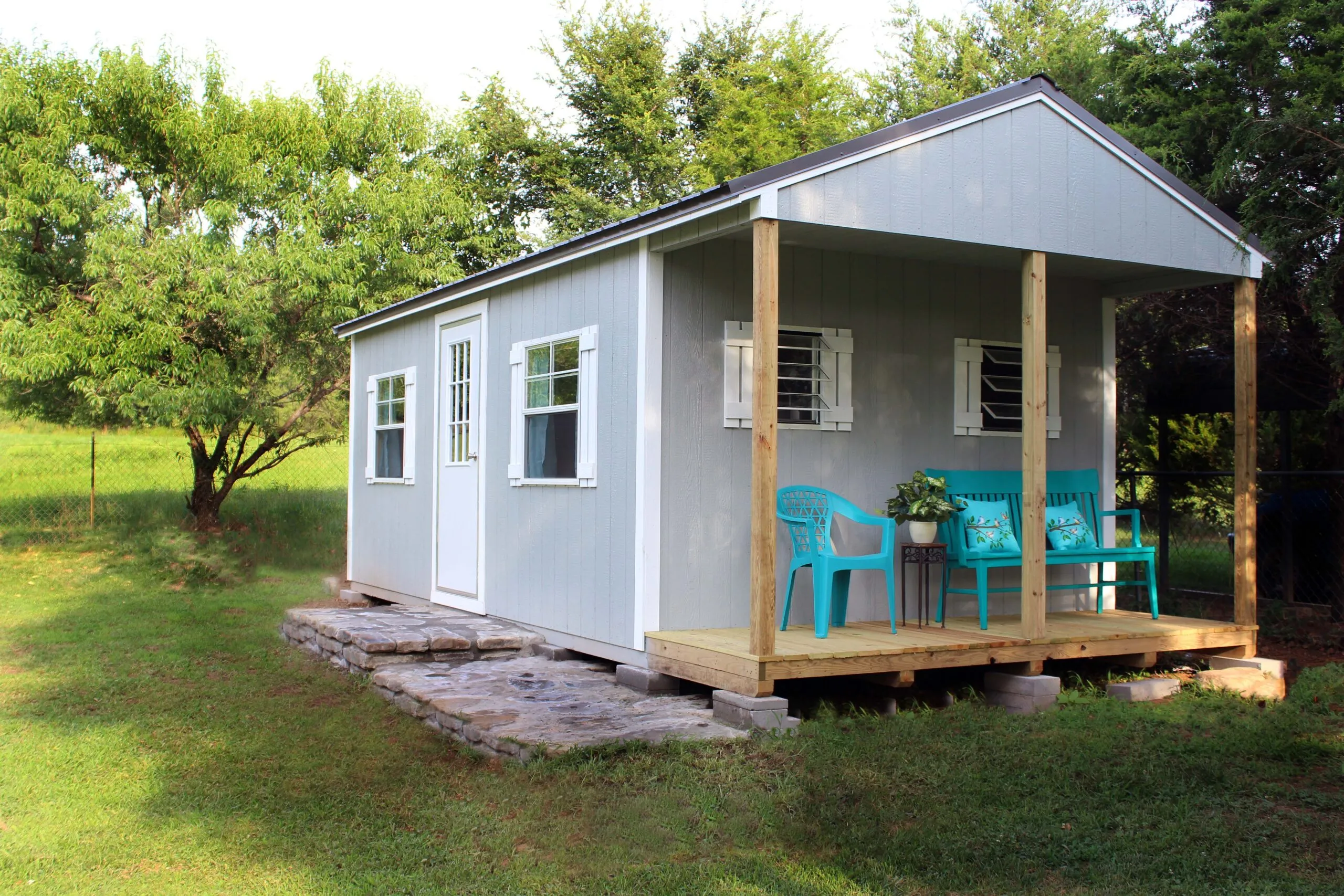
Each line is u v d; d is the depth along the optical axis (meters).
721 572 6.79
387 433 10.98
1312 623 8.86
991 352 7.91
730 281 6.90
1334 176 8.16
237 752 5.60
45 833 4.39
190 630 9.58
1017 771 4.90
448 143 16.78
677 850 4.04
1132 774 4.84
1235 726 5.78
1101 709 6.16
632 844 4.08
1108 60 10.79
